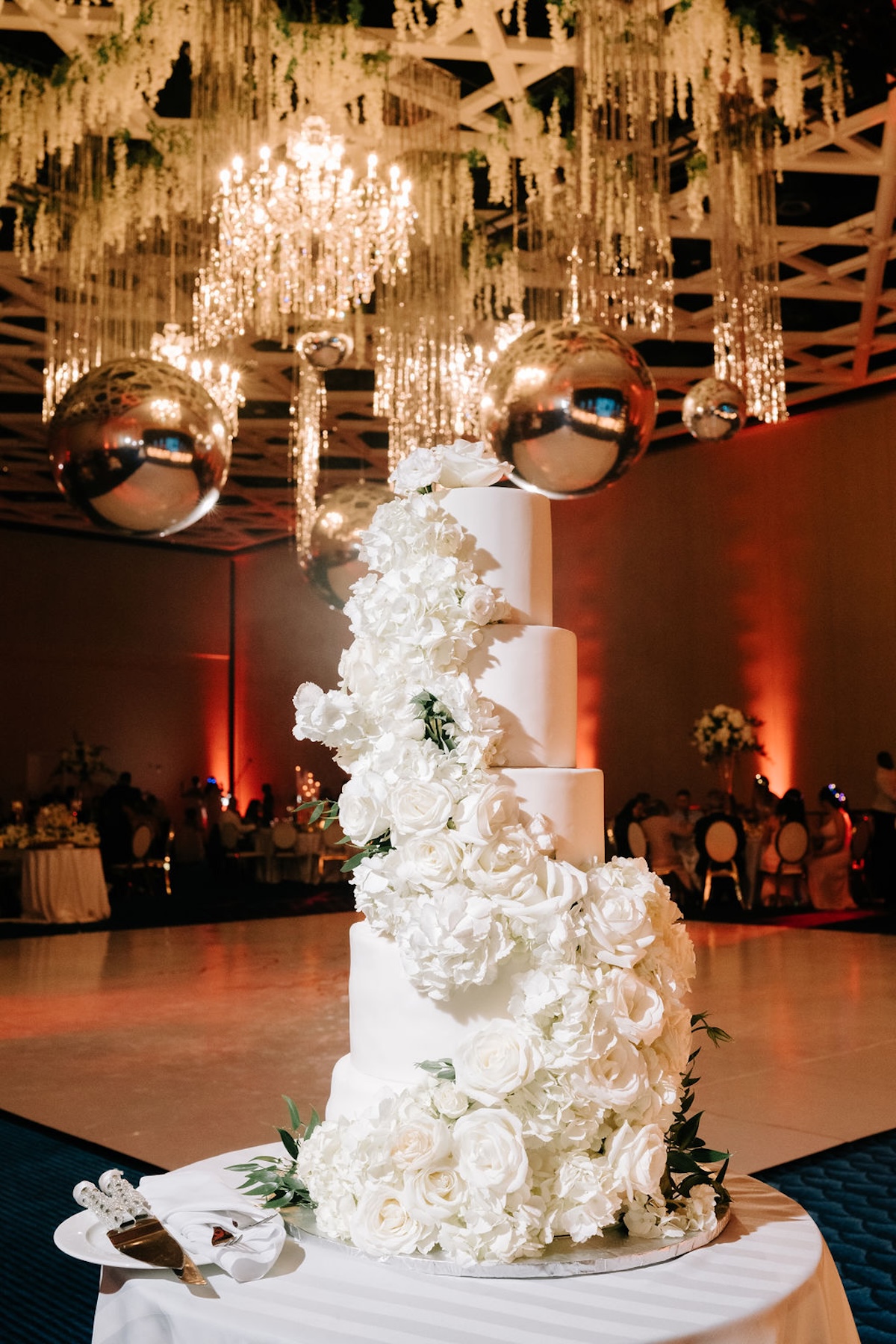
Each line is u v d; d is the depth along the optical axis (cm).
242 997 702
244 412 1301
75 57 666
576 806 178
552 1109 151
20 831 1202
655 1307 136
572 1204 150
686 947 174
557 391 376
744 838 1151
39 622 1825
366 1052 177
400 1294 142
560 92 714
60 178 774
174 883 1572
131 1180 371
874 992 682
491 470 188
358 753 183
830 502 1298
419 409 959
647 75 588
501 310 983
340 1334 131
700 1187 162
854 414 1282
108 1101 469
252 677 2005
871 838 1164
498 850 161
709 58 675
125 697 1908
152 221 802
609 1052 156
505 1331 130
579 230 701
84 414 352
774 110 735
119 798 1377
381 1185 151
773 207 806
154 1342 142
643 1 586
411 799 166
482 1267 146
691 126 755
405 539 182
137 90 678
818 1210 335
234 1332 133
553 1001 154
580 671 1516
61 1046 575
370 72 660
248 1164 182
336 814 181
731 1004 647
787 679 1323
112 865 1352
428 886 162
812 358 1179
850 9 638
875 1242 312
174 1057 545
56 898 1119
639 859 175
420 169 708
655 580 1447
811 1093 461
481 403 405
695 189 802
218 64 624
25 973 809
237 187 700
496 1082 150
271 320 899
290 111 697
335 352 595
